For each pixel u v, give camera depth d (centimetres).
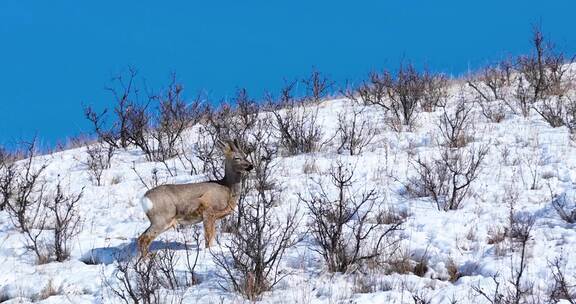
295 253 1764
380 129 3039
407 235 1831
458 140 2678
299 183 2341
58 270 1766
